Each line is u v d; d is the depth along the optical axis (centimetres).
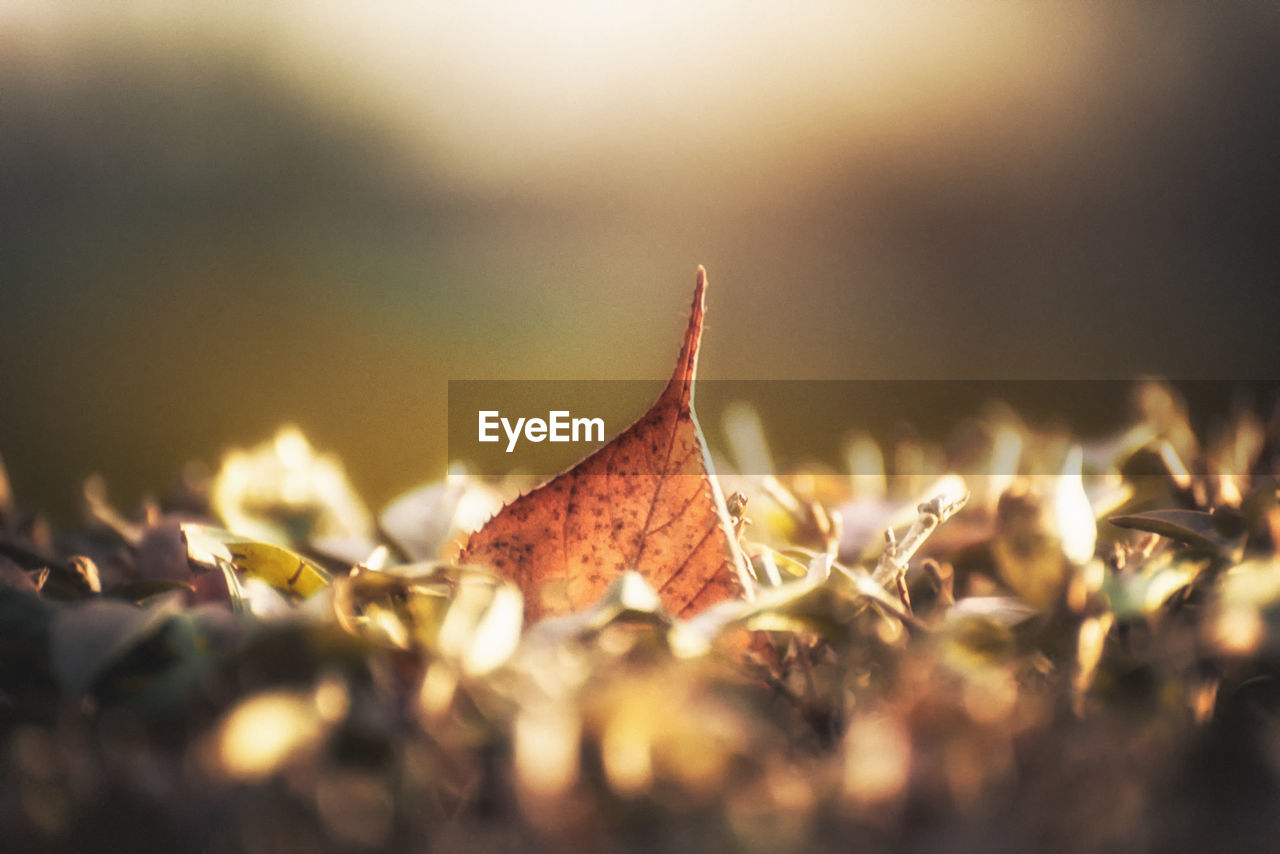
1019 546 29
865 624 29
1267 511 30
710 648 28
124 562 34
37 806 27
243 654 28
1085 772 27
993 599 30
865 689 28
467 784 27
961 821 27
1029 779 27
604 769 27
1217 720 28
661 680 27
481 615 27
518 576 30
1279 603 28
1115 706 28
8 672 28
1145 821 27
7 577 30
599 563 30
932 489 36
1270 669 28
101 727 27
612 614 28
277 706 27
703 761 27
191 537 30
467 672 27
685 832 27
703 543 30
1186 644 28
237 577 30
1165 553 30
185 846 27
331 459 38
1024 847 27
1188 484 34
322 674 27
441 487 36
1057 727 28
